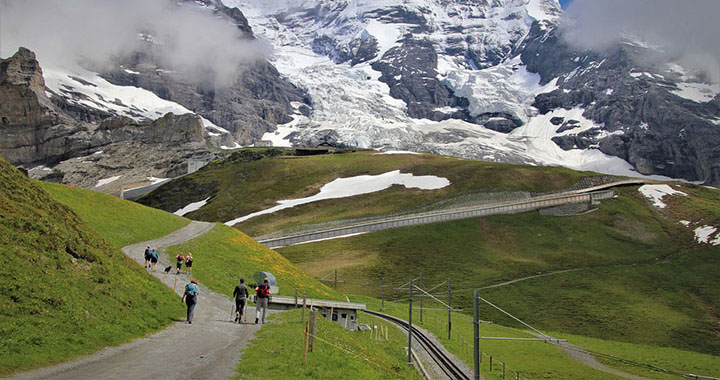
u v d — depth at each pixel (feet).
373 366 143.74
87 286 131.85
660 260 591.37
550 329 436.76
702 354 363.76
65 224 157.89
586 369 280.51
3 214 137.69
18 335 99.25
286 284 297.74
